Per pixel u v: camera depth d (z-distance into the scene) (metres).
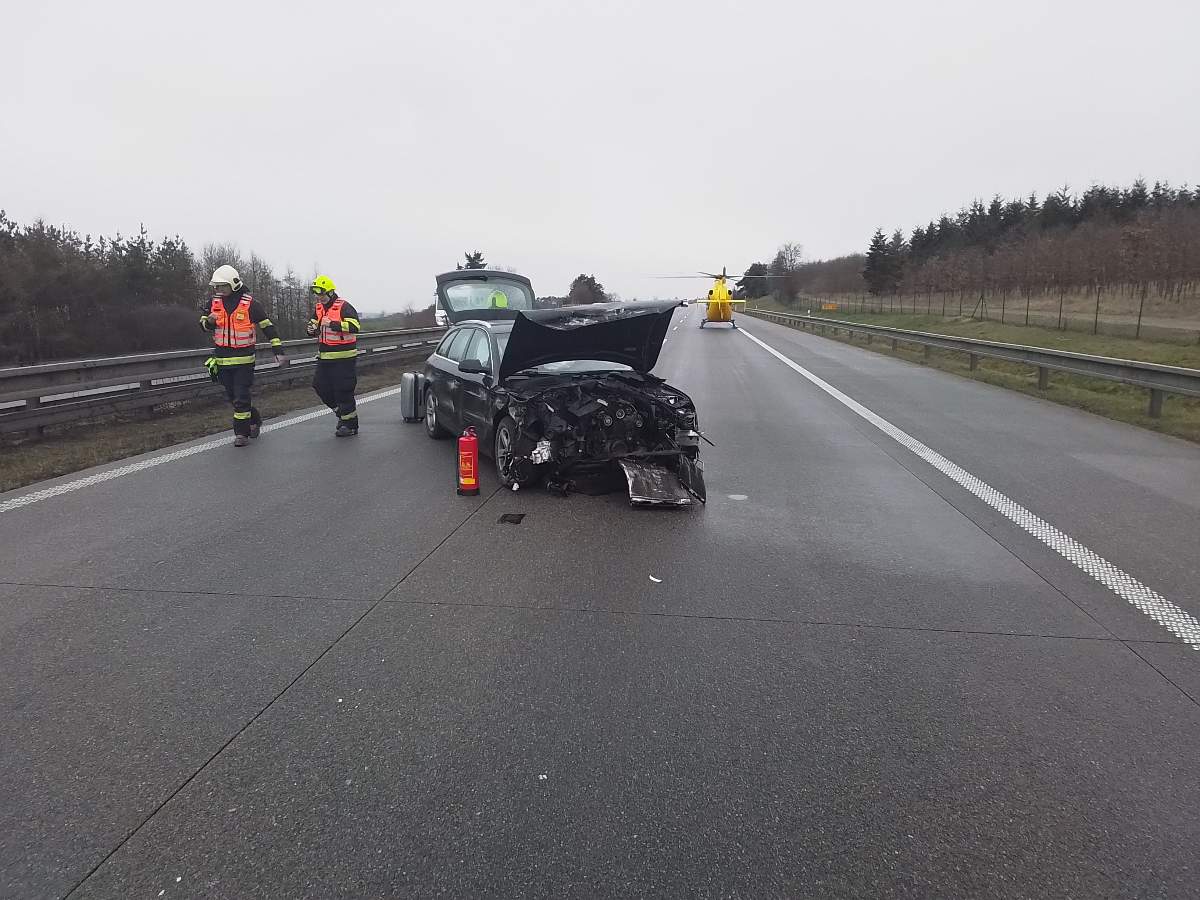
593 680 3.80
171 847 2.65
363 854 2.62
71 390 10.35
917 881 2.53
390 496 7.20
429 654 4.06
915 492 7.46
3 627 4.34
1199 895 2.48
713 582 5.13
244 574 5.18
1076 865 2.61
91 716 3.46
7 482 7.57
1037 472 8.27
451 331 10.20
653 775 3.06
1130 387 16.05
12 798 2.90
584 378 7.62
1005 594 4.96
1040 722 3.48
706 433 10.55
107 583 5.00
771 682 3.81
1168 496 7.28
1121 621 4.56
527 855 2.62
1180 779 3.08
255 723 3.41
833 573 5.32
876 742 3.31
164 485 7.53
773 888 2.49
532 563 5.45
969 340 18.36
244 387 9.41
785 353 24.83
